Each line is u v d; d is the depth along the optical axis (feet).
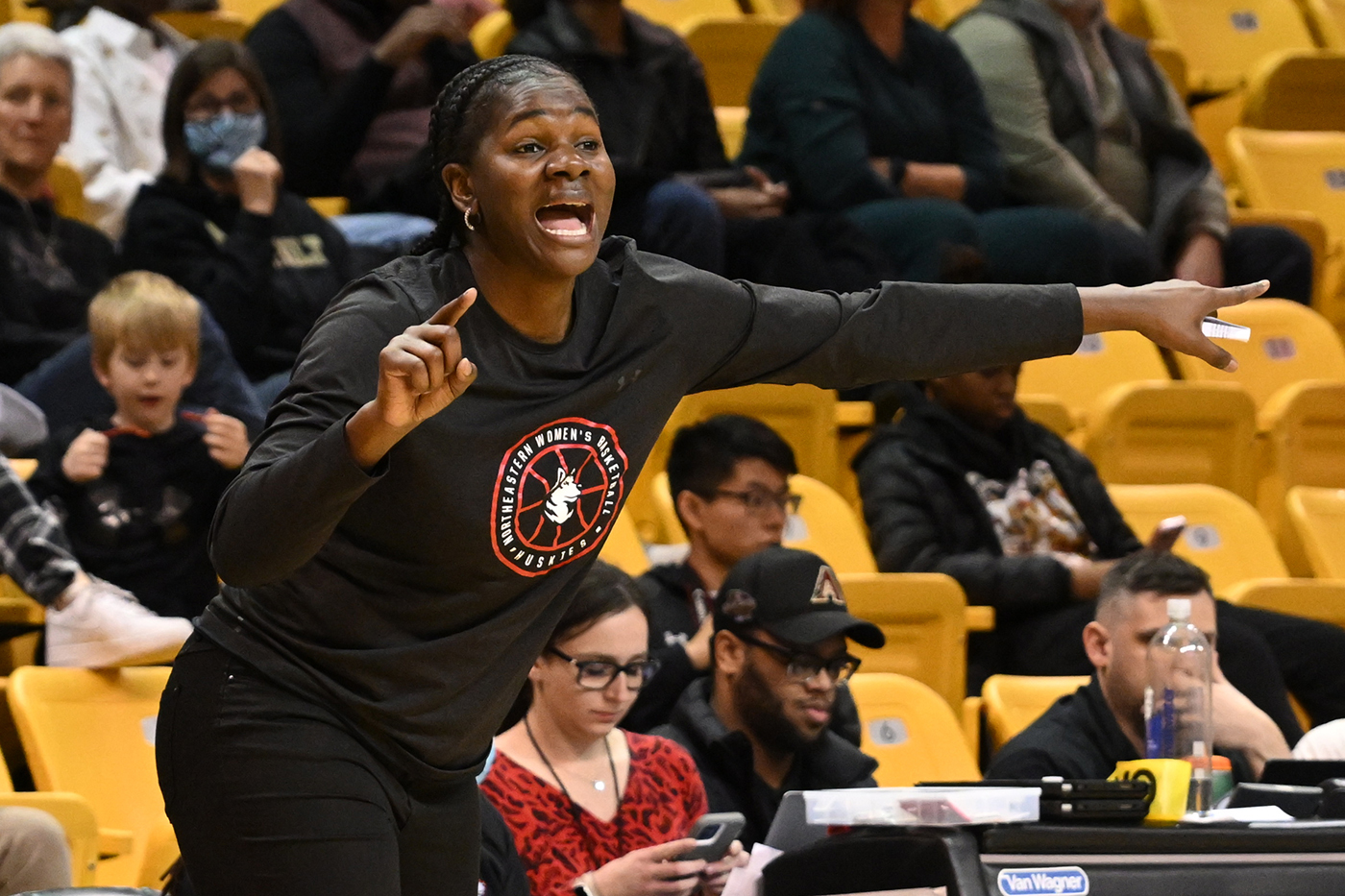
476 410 18.95
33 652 40.42
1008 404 48.85
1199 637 28.76
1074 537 48.67
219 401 44.55
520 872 27.61
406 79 58.34
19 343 47.62
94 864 31.42
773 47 60.44
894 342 21.97
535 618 20.31
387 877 19.11
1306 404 57.62
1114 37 68.49
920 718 41.01
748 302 21.24
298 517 17.03
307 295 49.55
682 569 40.88
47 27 60.85
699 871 26.99
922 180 59.98
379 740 19.39
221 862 19.25
